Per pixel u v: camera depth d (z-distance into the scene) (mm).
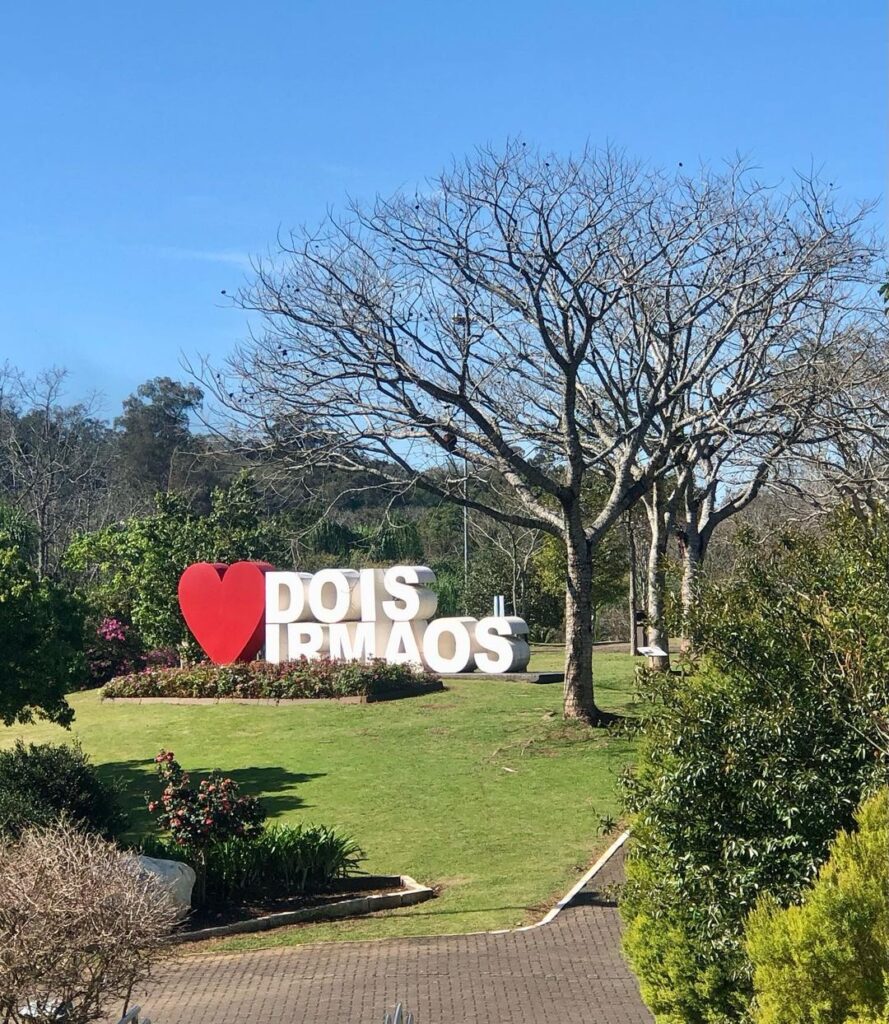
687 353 26844
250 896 15414
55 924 8406
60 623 20875
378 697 31578
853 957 6043
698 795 7730
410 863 16875
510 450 24328
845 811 7258
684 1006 7805
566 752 23750
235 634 36156
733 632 7895
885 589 7242
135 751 27656
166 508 44562
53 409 72312
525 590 55062
